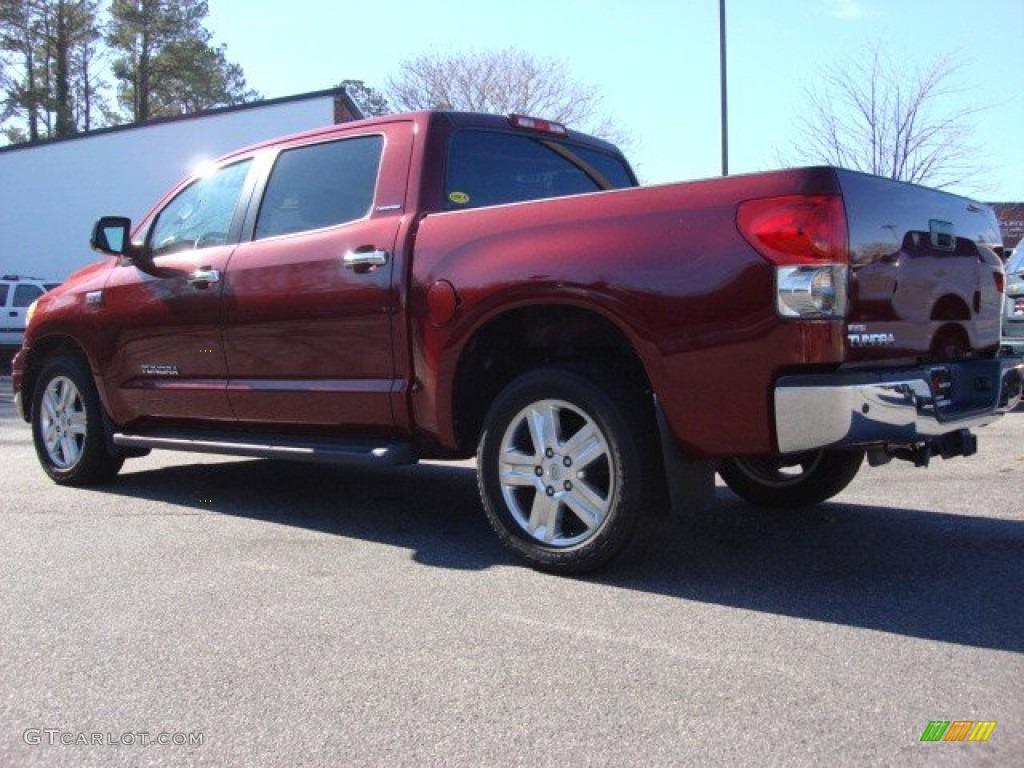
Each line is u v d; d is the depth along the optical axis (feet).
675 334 12.11
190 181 19.34
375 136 16.15
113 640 11.38
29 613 12.35
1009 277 30.89
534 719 9.20
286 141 17.57
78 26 159.02
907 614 11.93
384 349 15.01
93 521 17.34
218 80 172.14
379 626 11.70
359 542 15.71
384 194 15.52
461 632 11.46
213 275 17.38
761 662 10.46
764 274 11.51
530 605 12.39
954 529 16.17
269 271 16.49
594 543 13.02
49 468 21.11
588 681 10.03
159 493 20.01
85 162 90.53
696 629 11.48
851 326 11.58
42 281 69.05
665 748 8.59
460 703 9.57
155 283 18.51
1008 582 13.21
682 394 12.16
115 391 19.54
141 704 9.68
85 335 19.90
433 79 108.06
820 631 11.37
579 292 12.79
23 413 21.95
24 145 91.61
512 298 13.39
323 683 10.09
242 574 13.93
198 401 17.92
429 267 14.39
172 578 13.76
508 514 13.91
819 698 9.53
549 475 13.52
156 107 174.19
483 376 14.87
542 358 14.79
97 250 18.83
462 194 15.69
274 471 22.82
